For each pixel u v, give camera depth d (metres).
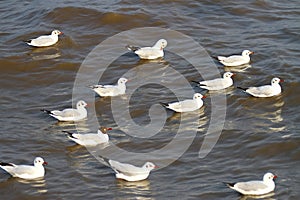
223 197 26.14
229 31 39.09
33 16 40.75
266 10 41.22
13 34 39.06
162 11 40.94
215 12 41.12
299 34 38.19
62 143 29.77
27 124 31.34
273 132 30.05
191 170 27.86
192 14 40.94
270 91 32.56
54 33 37.75
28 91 34.28
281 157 28.56
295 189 26.45
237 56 35.59
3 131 30.70
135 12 40.41
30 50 37.44
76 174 27.64
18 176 27.27
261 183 26.16
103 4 41.59
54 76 35.38
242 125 30.77
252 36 38.44
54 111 31.34
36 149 29.39
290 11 41.00
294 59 35.66
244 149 29.12
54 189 26.77
